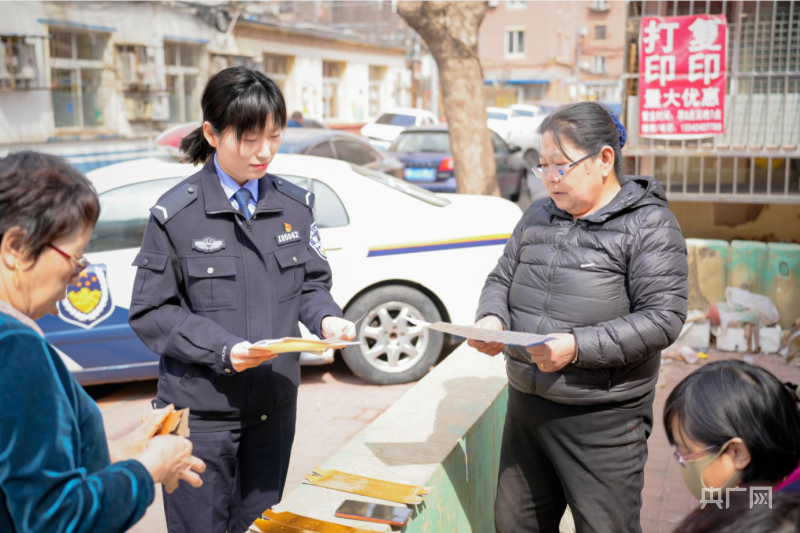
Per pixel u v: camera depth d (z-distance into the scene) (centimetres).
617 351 189
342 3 2481
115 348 443
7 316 118
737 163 598
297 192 229
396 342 490
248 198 216
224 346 196
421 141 1211
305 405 465
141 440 145
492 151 852
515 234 231
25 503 111
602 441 204
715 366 140
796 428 130
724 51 554
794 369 498
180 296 214
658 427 427
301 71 2017
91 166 1152
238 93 197
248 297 213
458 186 852
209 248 209
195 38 1502
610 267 200
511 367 215
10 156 125
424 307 485
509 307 222
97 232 441
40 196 119
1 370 113
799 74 544
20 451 111
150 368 453
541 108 2477
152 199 450
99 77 1244
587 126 199
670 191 602
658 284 193
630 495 209
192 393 209
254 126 199
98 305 437
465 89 822
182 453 142
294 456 396
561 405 205
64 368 127
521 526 228
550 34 3953
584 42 4612
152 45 1357
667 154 575
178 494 213
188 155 220
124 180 451
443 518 223
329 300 227
